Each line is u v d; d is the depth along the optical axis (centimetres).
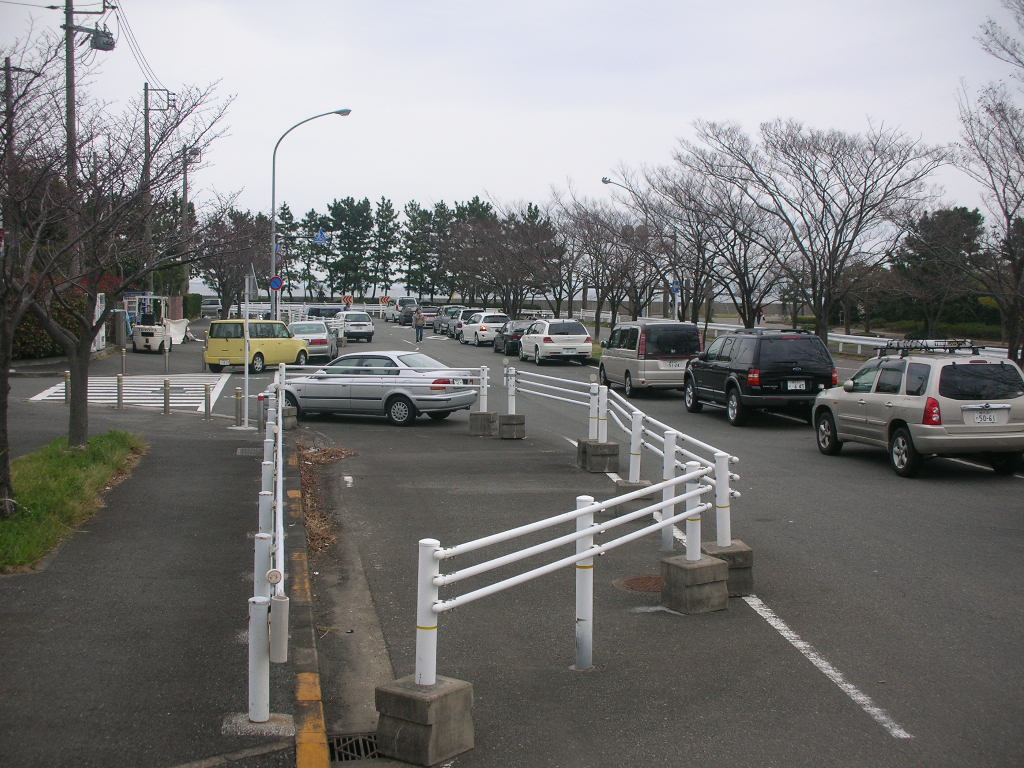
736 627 669
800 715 516
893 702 534
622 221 4681
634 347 2420
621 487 1034
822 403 1491
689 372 2138
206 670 559
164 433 1611
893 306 5100
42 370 2798
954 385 1235
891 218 2200
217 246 1370
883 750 472
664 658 607
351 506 1094
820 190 2414
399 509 1077
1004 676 573
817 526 985
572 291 4997
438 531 977
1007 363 1251
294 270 9088
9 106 880
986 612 700
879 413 1334
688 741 484
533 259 4966
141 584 727
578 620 587
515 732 497
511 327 4266
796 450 1551
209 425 1781
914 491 1179
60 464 1090
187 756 451
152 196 1232
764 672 582
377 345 5031
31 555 767
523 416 1669
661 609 713
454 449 1542
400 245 9256
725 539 747
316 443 1588
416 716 461
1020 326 1838
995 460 1309
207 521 944
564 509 1077
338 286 9319
